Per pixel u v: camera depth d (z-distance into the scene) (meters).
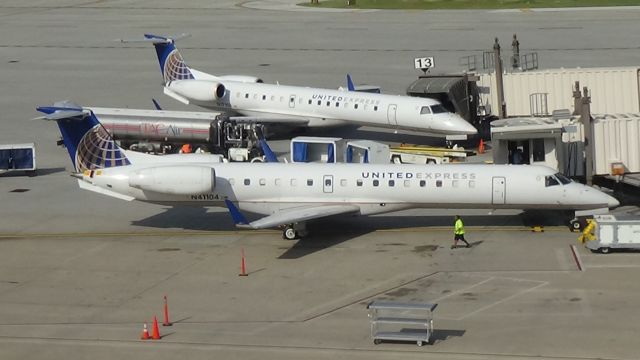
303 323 162.00
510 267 185.88
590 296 169.00
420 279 181.00
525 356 145.50
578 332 153.62
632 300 166.12
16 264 196.50
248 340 155.50
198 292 178.25
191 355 150.38
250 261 194.62
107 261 197.25
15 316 169.00
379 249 199.75
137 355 151.12
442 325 158.88
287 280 183.00
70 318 167.62
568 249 195.50
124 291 180.00
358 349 150.62
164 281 184.62
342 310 167.25
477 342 151.50
